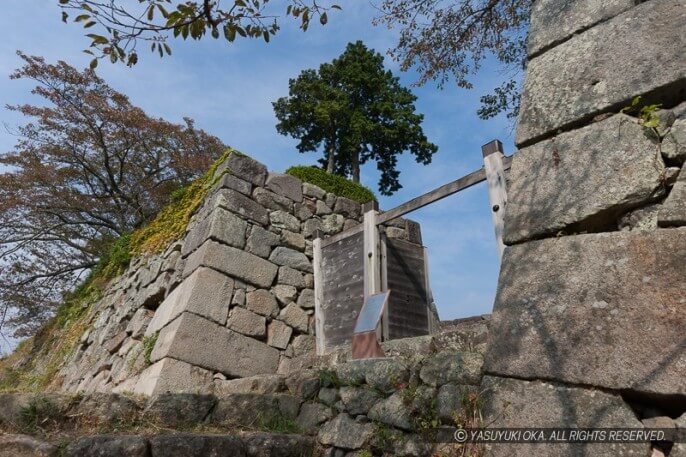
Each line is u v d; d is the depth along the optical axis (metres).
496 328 2.33
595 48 2.56
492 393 2.24
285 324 5.72
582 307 2.05
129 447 2.64
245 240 5.93
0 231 13.86
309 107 19.20
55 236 14.53
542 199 2.47
